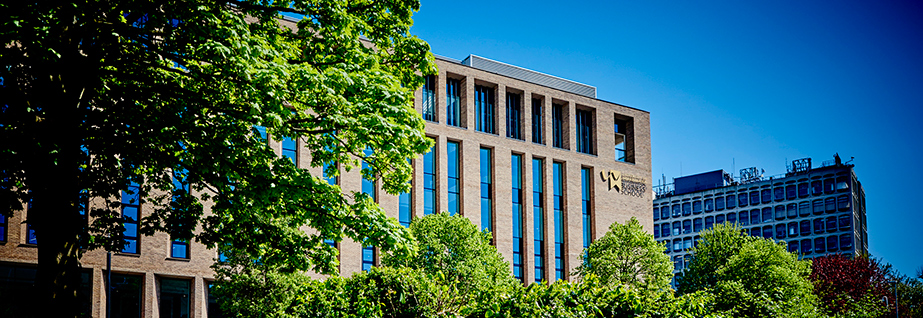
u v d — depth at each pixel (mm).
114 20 17594
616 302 16047
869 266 73688
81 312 17031
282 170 18172
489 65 62688
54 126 16531
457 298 16906
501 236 53625
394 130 17844
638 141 63688
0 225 35906
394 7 20547
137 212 39719
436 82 53188
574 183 58375
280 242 19672
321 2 19406
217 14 17688
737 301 21672
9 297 16156
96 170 18281
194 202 19938
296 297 16938
